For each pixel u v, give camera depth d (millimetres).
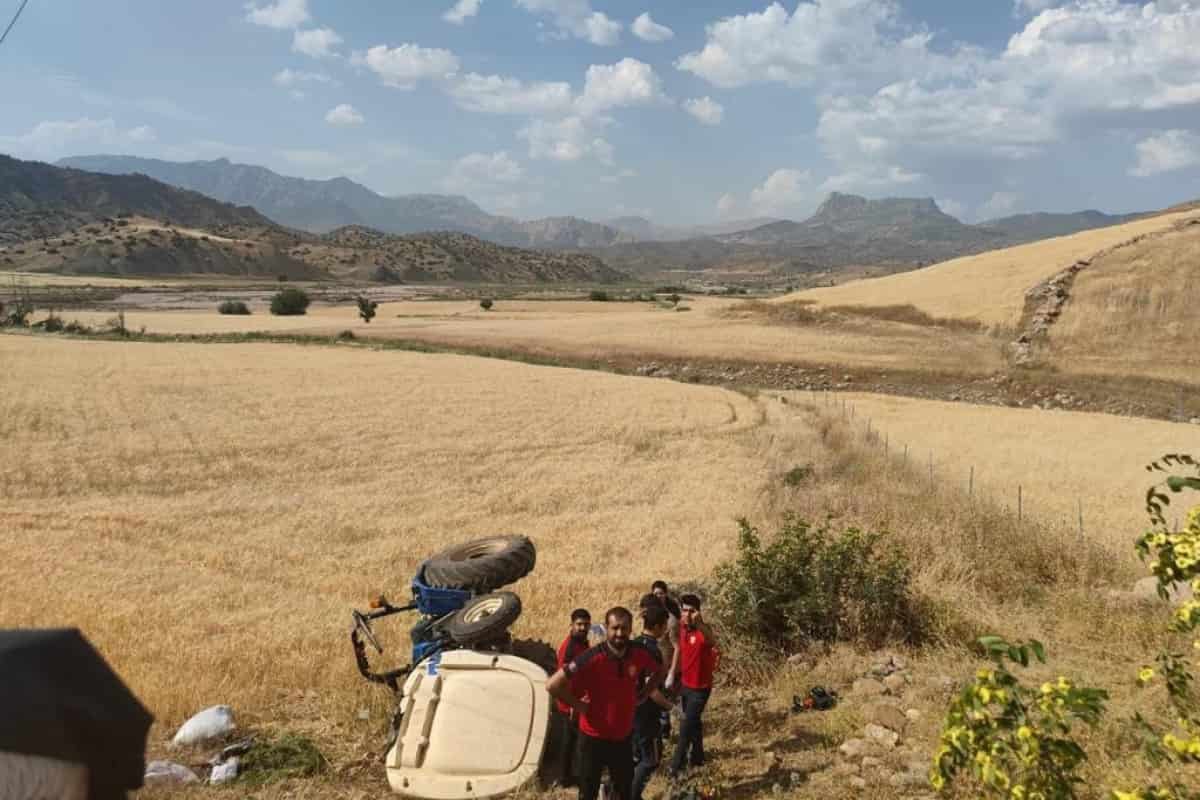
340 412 39719
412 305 144375
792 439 33844
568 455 31750
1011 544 15641
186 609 14422
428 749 8242
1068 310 67125
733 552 18234
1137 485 26031
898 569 12234
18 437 32188
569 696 6855
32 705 1281
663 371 63781
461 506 24000
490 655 8992
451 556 10773
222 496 25047
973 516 17297
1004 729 4504
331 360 60250
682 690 8281
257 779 8172
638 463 30391
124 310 128250
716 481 27047
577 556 18109
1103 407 51156
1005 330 66938
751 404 45406
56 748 1275
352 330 84188
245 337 78438
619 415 40656
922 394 55750
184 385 46031
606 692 6879
